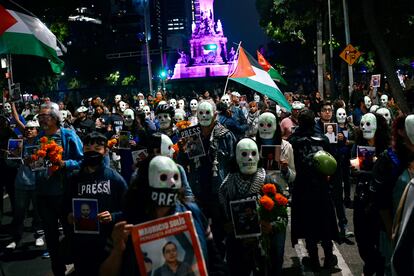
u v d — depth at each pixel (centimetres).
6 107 1692
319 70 3838
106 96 5559
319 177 696
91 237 492
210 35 11144
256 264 538
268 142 696
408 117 420
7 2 1045
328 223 696
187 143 693
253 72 1149
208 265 343
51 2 3459
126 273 318
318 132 727
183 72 10775
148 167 319
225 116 1159
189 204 345
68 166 671
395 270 356
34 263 826
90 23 10519
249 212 498
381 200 467
